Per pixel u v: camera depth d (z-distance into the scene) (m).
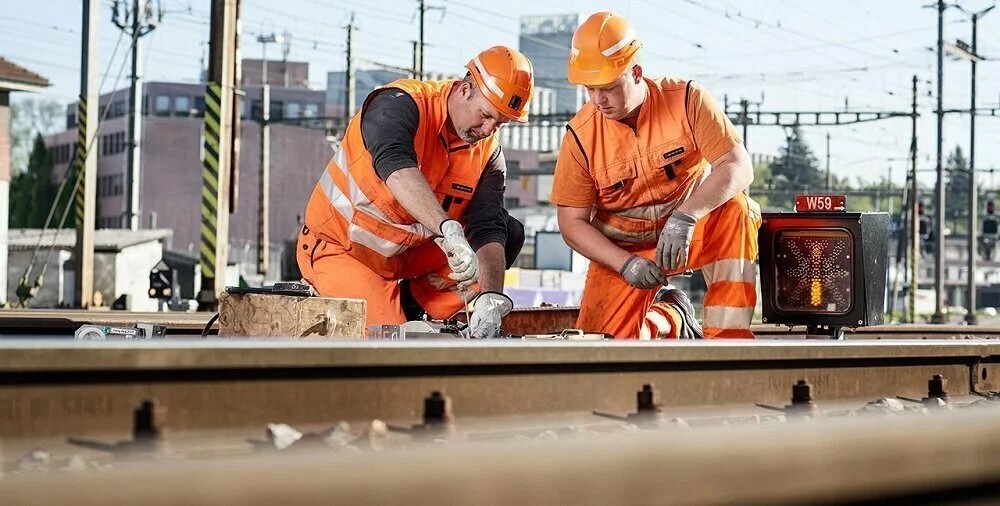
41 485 1.62
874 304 7.17
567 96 142.62
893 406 4.54
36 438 2.79
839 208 7.14
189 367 2.96
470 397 3.57
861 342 4.86
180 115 95.44
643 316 7.04
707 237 6.94
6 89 44.22
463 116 6.54
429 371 3.48
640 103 6.57
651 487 2.01
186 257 58.12
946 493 2.57
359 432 3.28
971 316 53.53
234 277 56.44
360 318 5.77
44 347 2.76
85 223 28.48
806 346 4.58
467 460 1.89
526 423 3.67
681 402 4.16
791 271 7.15
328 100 117.00
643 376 4.03
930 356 5.25
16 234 54.00
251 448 3.01
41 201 93.56
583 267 56.38
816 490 2.23
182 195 95.31
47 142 104.31
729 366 4.32
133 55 46.94
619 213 7.02
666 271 6.70
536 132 136.12
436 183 6.66
